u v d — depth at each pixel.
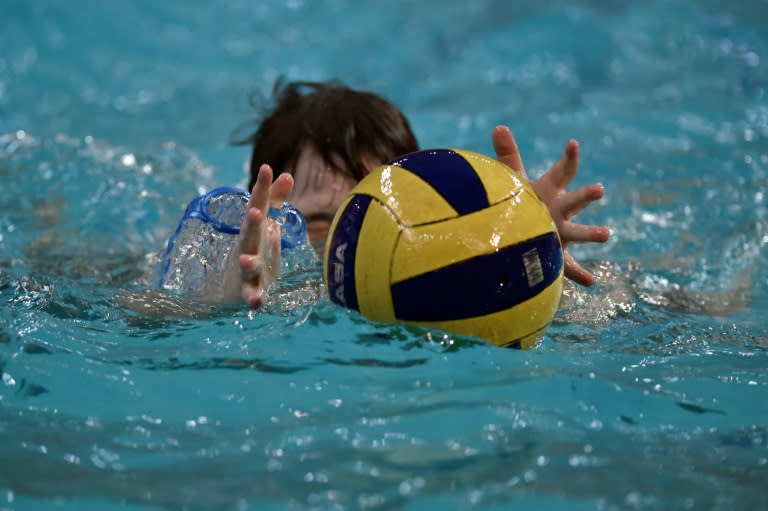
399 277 3.81
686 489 3.16
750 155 8.66
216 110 10.99
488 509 3.01
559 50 12.59
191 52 12.95
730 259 6.24
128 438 3.58
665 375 4.18
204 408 3.81
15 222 6.61
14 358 4.21
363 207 3.99
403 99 11.42
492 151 9.10
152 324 4.53
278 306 4.46
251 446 3.48
